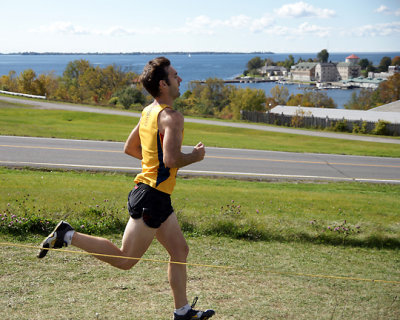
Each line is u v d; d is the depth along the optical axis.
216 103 112.44
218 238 6.71
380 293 4.46
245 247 6.36
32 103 48.28
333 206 10.48
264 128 42.22
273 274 4.89
